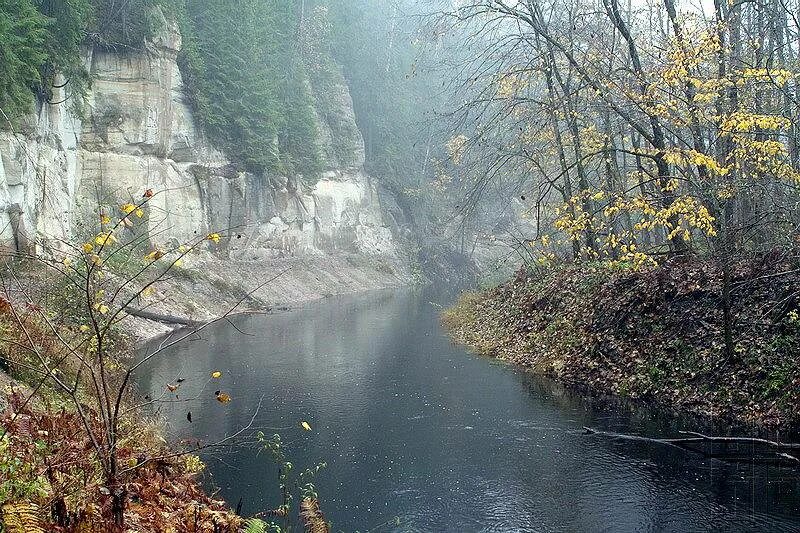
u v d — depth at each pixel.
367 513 8.38
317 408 13.29
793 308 11.50
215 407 13.23
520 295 22.88
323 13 54.12
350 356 19.28
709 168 12.56
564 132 21.41
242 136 39.12
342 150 54.31
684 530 7.62
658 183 15.55
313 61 53.38
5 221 19.12
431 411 13.04
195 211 35.00
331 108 54.44
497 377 16.06
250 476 9.51
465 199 25.61
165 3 31.19
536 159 21.88
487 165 23.80
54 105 24.02
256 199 40.38
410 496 8.88
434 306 35.50
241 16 40.06
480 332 22.52
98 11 28.03
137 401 11.75
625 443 10.70
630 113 17.30
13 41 18.14
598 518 8.06
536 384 15.12
